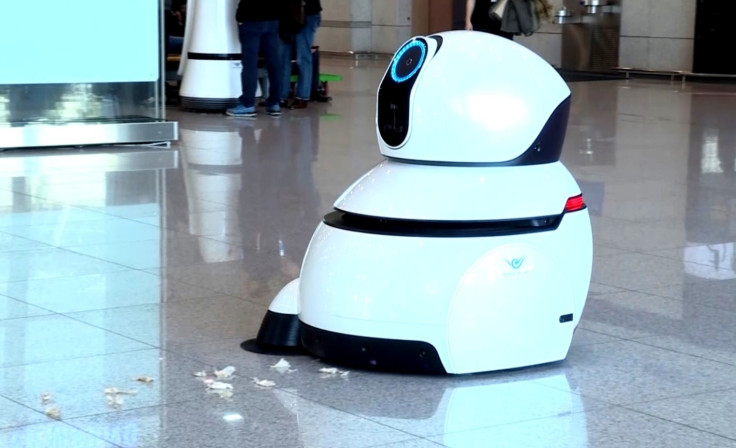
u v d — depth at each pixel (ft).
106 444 11.13
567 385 13.11
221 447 11.09
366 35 80.69
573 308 13.83
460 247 13.03
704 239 21.74
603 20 64.95
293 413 12.09
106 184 27.27
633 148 34.55
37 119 33.17
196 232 21.81
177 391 12.78
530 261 13.29
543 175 13.58
